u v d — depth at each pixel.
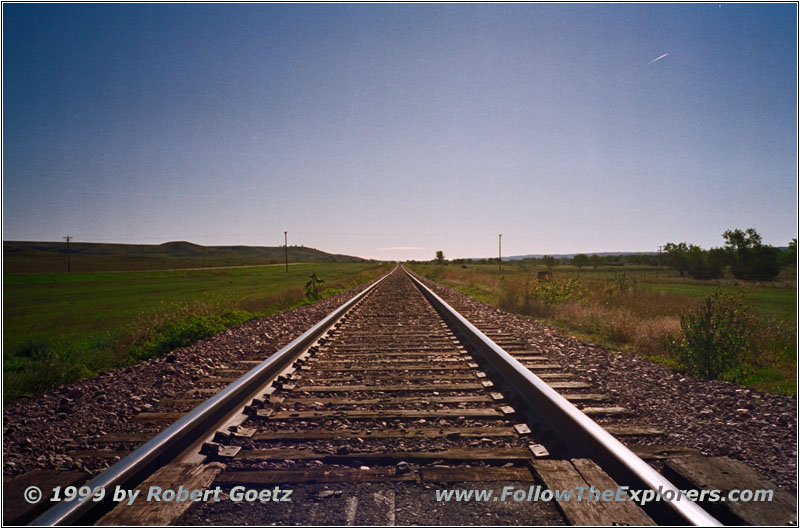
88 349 10.70
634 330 10.27
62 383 6.82
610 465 3.05
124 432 4.37
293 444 3.86
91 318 20.02
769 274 49.31
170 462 3.32
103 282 58.59
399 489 3.02
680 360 7.18
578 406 4.98
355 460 3.51
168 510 2.63
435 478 3.13
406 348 8.57
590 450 3.31
